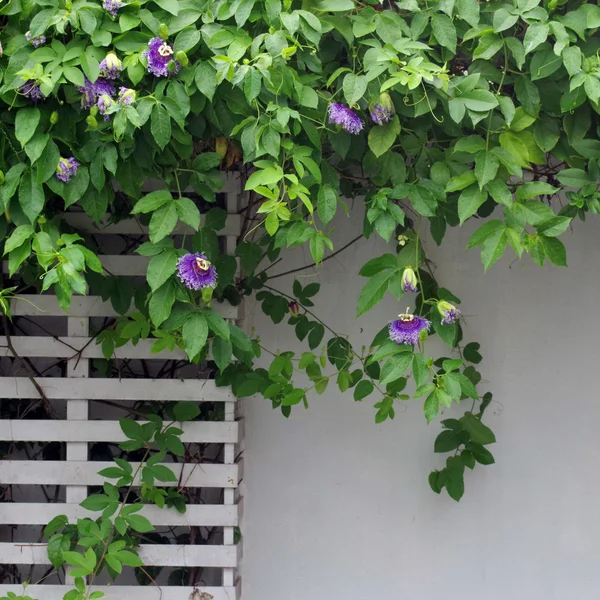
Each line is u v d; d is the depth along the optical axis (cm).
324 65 191
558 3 181
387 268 197
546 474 259
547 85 187
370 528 258
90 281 230
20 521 237
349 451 258
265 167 177
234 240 237
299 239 181
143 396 237
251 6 175
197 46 181
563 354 259
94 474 238
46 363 252
